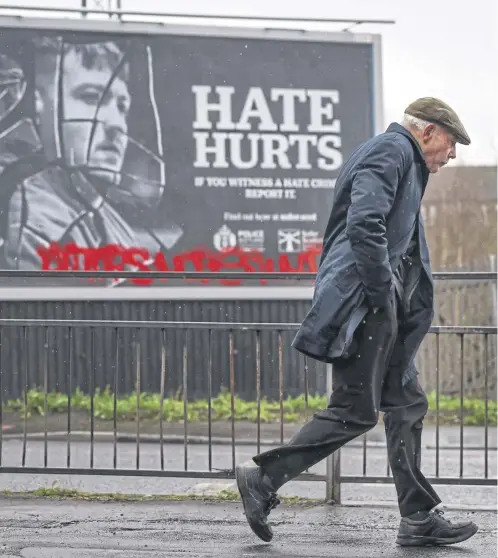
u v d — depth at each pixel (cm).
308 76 1620
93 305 1516
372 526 632
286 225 1612
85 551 544
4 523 621
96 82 1556
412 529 575
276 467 557
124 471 709
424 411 590
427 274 575
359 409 553
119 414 1325
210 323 708
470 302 1562
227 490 732
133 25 1569
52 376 1488
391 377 583
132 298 1523
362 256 530
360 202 532
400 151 546
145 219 1567
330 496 706
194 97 1586
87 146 1552
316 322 546
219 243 1590
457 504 759
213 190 1591
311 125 1623
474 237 1880
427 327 579
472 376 1553
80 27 1552
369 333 547
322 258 567
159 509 673
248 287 1573
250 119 1603
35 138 1537
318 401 1384
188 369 1522
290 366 1525
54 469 712
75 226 1544
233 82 1599
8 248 1522
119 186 1560
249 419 1316
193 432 1220
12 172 1529
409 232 553
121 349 1500
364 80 1638
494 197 1880
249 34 1603
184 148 1582
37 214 1534
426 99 570
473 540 598
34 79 1538
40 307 1495
